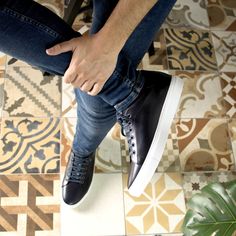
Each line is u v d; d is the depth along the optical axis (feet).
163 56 4.77
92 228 3.74
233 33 5.05
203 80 4.66
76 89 2.57
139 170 2.73
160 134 2.59
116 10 1.92
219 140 4.30
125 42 2.16
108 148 4.13
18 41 1.91
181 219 3.85
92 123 2.81
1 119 4.17
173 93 2.53
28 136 4.12
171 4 2.30
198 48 4.87
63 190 3.74
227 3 5.24
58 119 4.25
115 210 3.84
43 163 4.00
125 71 2.21
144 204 3.89
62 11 4.90
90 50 1.99
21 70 4.49
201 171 4.12
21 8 1.80
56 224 3.72
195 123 4.38
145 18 2.23
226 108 4.50
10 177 3.90
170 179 4.04
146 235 3.76
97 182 3.94
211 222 2.96
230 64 4.81
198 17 5.11
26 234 3.66
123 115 2.55
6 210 3.75
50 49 1.96
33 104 4.30
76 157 3.61
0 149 4.02
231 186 3.00
